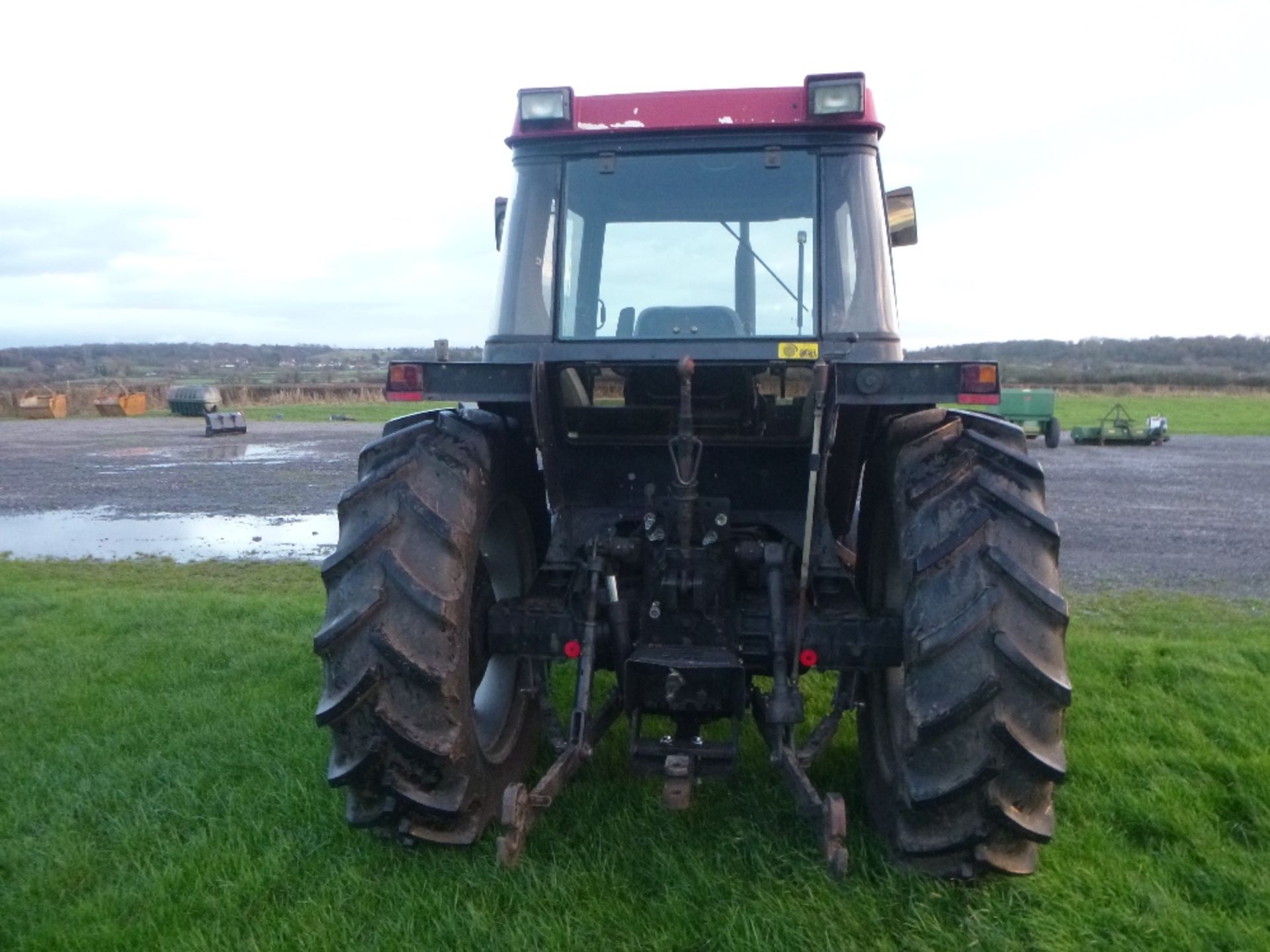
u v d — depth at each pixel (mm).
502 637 3781
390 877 3379
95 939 3100
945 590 3061
